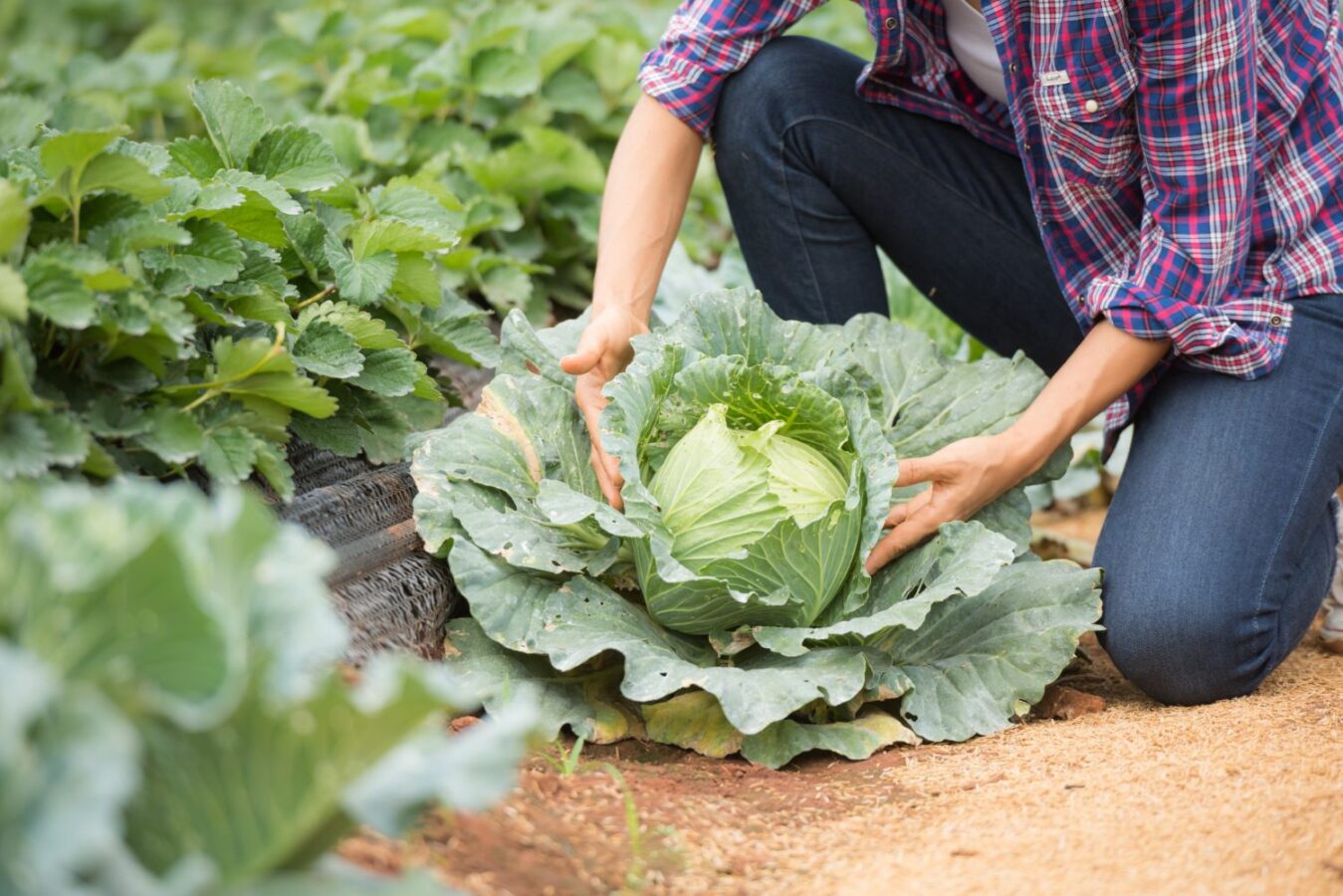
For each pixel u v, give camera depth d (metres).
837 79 2.56
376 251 2.18
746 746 1.93
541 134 3.65
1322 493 2.20
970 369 2.35
